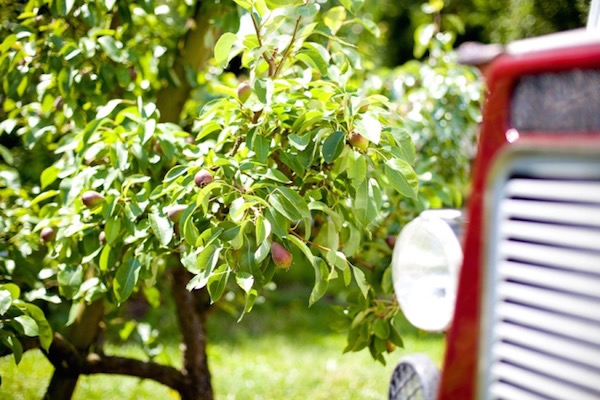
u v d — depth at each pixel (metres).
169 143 2.69
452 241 1.83
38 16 3.12
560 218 1.43
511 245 1.51
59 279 2.73
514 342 1.51
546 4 5.93
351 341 2.78
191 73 3.45
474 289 1.59
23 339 2.89
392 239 2.89
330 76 2.54
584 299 1.38
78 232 2.71
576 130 1.49
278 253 2.23
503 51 1.62
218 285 2.25
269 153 2.43
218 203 2.50
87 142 2.67
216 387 4.44
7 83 3.10
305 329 6.36
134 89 3.40
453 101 3.89
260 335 6.10
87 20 3.00
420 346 5.55
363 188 2.36
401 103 3.81
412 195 2.35
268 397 4.26
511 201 1.51
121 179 2.74
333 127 2.39
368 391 4.31
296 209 2.25
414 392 1.87
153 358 3.48
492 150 1.61
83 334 3.22
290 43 2.45
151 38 3.63
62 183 2.66
